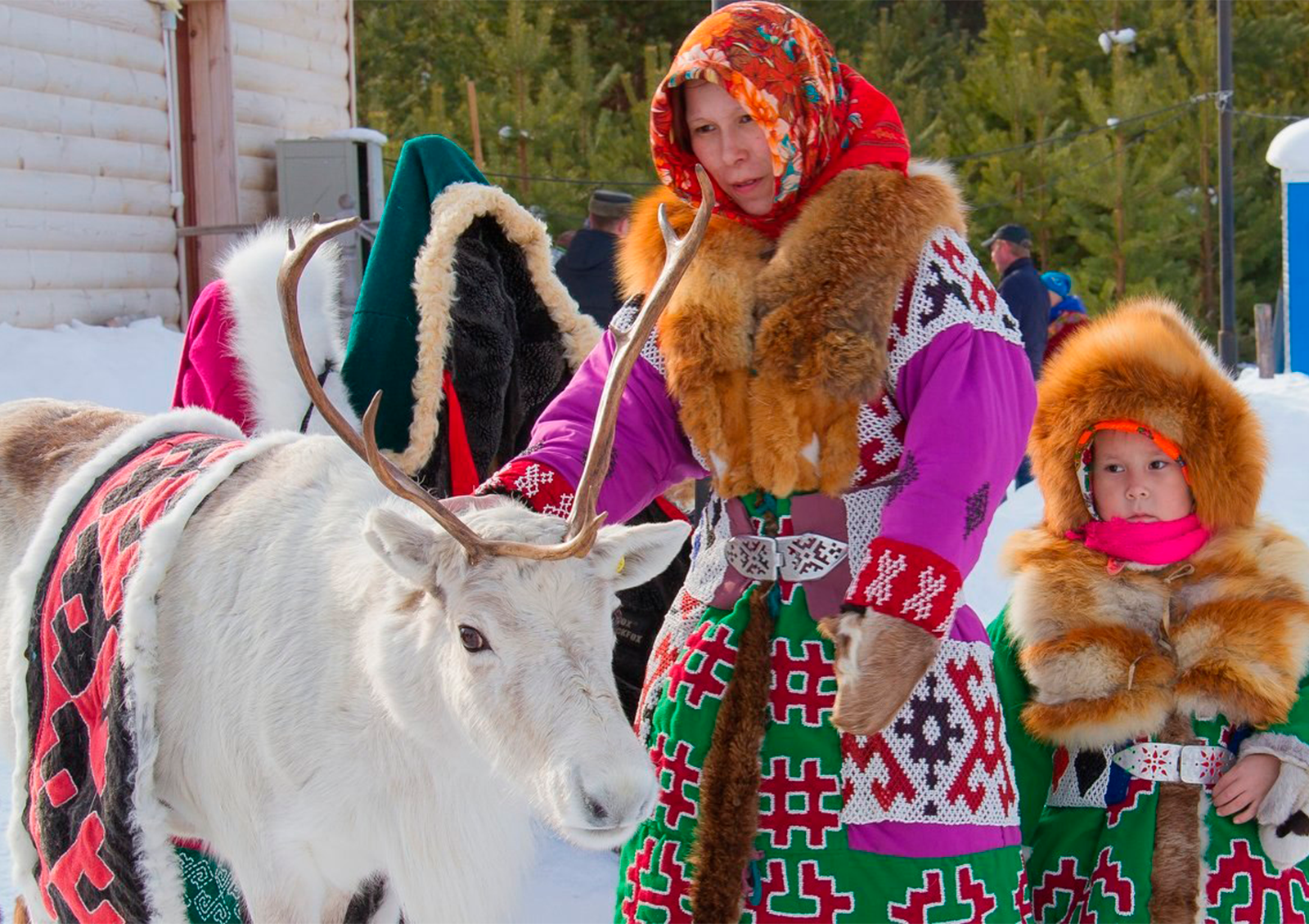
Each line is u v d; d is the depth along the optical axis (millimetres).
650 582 3926
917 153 16781
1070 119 18094
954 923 2236
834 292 2264
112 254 10219
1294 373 13375
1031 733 2713
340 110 12953
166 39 10711
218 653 2525
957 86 19312
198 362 3633
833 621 2176
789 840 2279
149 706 2502
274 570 2521
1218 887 2541
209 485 2684
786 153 2365
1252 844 2553
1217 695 2570
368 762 2395
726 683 2357
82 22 9922
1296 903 2547
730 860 2256
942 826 2244
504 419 3908
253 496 2662
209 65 11195
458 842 2416
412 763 2381
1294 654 2566
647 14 21031
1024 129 18078
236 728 2486
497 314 3771
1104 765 2664
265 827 2482
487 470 3785
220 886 2781
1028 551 2834
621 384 2203
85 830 2510
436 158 3818
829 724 2285
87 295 9984
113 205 10234
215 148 11273
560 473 2445
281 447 2795
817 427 2303
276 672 2438
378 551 2225
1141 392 2666
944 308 2264
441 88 18234
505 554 2180
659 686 2457
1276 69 19641
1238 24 19406
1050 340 8523
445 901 2430
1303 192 13195
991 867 2283
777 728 2305
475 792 2420
